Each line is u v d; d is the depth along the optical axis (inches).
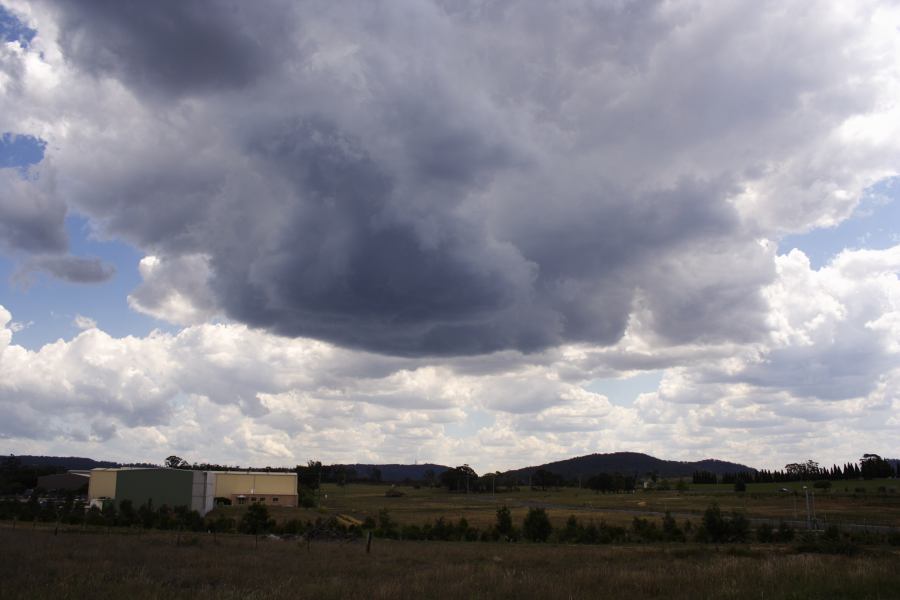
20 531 2162.9
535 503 6190.9
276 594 795.4
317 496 6397.6
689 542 2568.9
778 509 4953.3
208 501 4160.9
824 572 943.0
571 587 853.8
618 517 4207.7
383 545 2047.2
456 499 7116.1
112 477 4569.4
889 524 3604.8
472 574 1018.1
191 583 935.7
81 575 967.0
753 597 761.6
